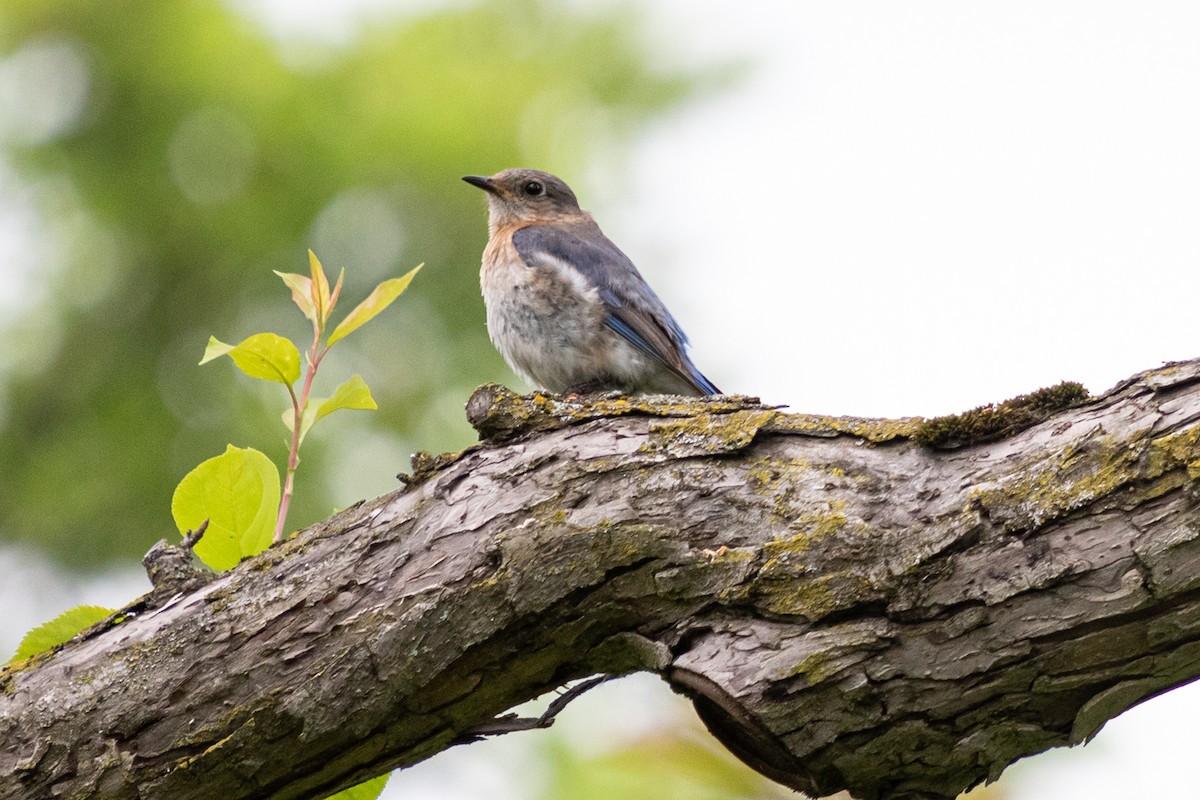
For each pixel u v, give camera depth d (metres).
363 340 20.08
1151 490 7.09
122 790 7.99
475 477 8.29
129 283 21.16
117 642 8.29
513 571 7.86
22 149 20.83
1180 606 6.99
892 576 7.38
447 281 20.38
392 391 19.80
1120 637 7.08
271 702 7.97
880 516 7.59
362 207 20.84
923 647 7.29
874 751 7.42
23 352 21.03
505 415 8.43
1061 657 7.15
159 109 20.86
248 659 8.06
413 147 20.61
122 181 20.80
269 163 20.88
